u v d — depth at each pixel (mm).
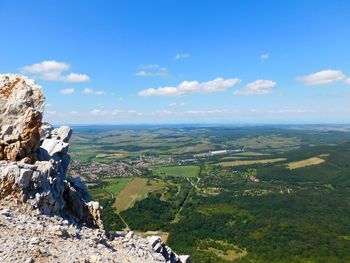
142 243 34969
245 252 163375
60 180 33344
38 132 33656
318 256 151625
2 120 33344
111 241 32750
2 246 21859
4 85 35188
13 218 25766
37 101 35625
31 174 28875
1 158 31828
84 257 24344
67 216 31766
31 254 21891
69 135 43094
